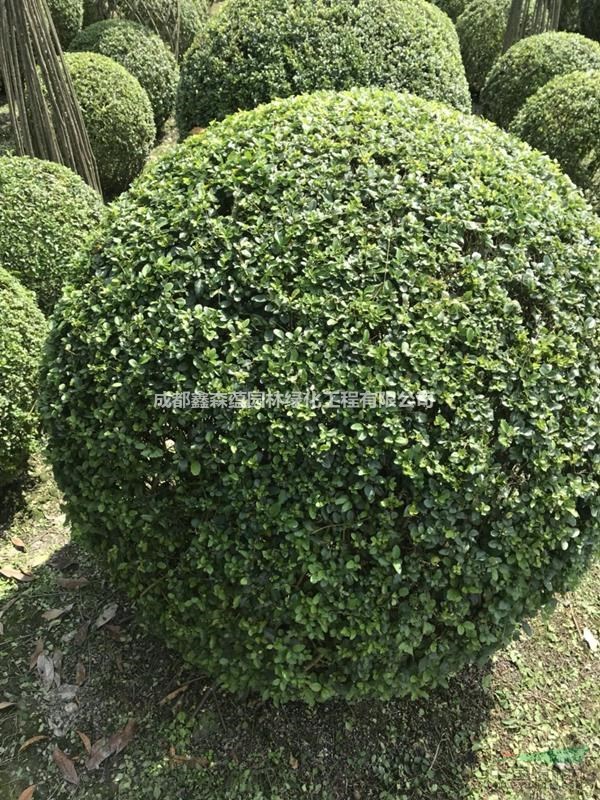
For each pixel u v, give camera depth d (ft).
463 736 9.59
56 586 11.19
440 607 7.46
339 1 17.74
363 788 9.01
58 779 8.91
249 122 9.29
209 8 34.17
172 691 9.76
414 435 7.09
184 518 7.80
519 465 7.49
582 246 8.42
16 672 10.00
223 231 7.94
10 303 12.54
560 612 11.20
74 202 15.60
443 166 8.50
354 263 7.68
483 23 28.91
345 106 9.31
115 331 7.89
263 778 8.99
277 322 7.54
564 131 18.54
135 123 21.24
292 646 7.68
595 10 30.45
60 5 26.58
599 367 8.12
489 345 7.50
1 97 27.76
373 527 7.17
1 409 11.76
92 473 8.18
